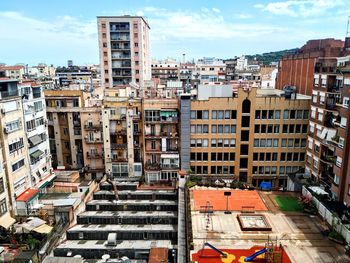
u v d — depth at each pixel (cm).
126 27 10438
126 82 10838
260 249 4003
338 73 5141
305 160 6412
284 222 4681
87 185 5981
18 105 5028
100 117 6612
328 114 5378
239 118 6425
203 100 6359
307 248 4009
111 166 6681
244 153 6694
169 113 6431
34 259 3916
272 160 6700
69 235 4897
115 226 5241
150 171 6588
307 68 6712
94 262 4356
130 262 4212
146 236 4906
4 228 4500
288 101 6356
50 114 6800
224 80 11938
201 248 4038
